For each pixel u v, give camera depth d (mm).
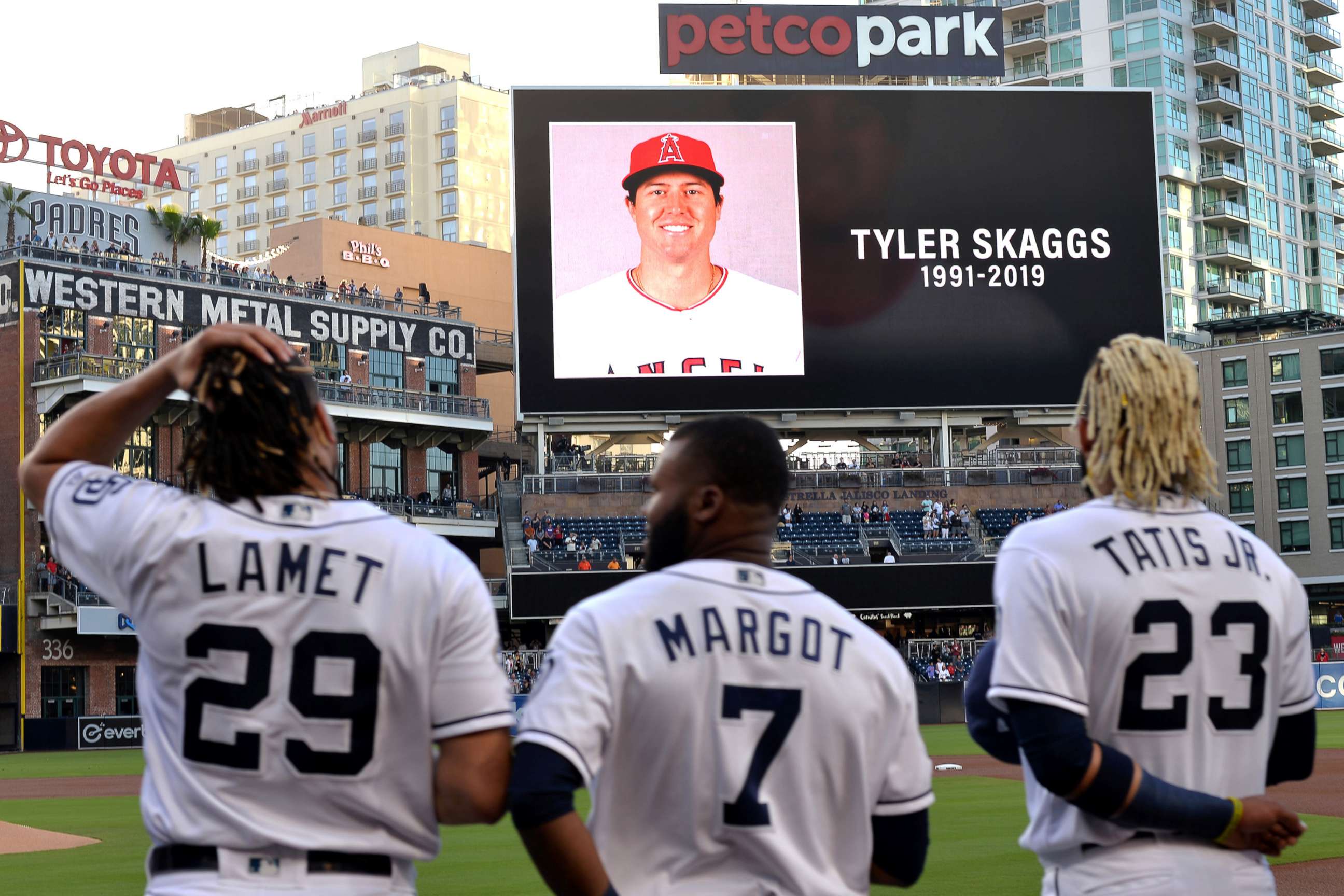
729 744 4305
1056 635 4703
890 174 67625
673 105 67188
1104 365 5082
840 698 4422
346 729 4281
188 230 79500
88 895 15062
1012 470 74438
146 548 4285
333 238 97875
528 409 65875
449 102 148375
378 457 77688
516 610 66312
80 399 66188
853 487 73500
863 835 4500
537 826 4121
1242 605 4863
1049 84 133625
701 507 4645
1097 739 4863
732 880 4348
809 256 67062
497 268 108000
